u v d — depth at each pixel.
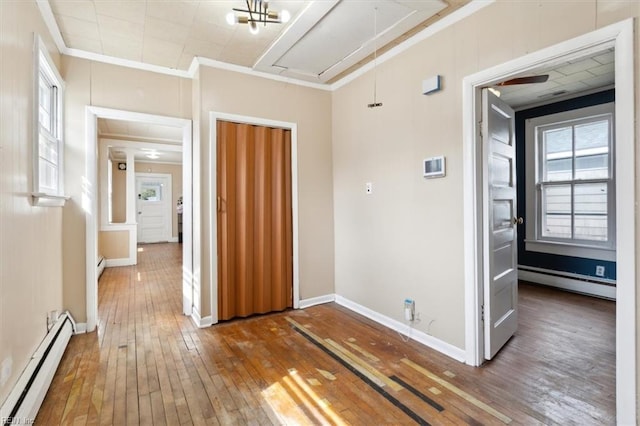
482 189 2.41
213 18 2.57
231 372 2.34
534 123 4.69
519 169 4.91
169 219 10.21
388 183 3.15
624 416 1.67
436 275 2.67
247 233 3.48
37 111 2.15
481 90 2.41
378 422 1.80
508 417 1.83
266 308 3.59
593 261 4.13
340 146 3.87
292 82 3.73
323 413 1.88
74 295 3.05
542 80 2.44
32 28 2.16
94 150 3.15
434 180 2.67
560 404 1.94
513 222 2.91
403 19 2.54
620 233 1.68
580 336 2.89
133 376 2.28
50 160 2.77
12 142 1.78
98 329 3.14
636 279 1.63
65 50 3.01
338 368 2.39
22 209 1.92
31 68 2.12
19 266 1.85
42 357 2.13
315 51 3.07
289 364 2.45
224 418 1.84
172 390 2.11
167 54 3.17
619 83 1.67
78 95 3.08
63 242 2.99
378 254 3.30
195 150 3.40
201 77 3.24
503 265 2.74
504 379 2.21
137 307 3.84
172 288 4.71
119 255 6.37
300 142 3.79
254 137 3.56
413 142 2.86
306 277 3.83
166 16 2.54
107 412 1.88
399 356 2.57
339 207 3.90
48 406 1.93
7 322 1.66
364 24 2.61
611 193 3.99
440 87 2.59
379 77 3.23
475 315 2.39
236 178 3.46
